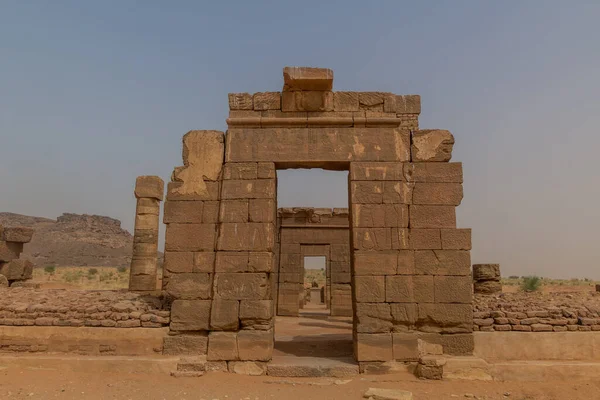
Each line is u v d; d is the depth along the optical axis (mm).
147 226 15820
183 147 9859
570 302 10312
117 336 9156
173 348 8984
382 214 9305
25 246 84625
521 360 8852
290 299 22344
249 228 9328
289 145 9656
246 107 9945
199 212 9555
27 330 9266
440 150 9609
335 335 13156
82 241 91062
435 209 9359
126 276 46344
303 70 9422
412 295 8992
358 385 8000
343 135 9672
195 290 9211
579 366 8539
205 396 7293
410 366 8719
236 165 9617
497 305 9758
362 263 9094
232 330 8992
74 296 10891
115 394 7309
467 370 8492
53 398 7004
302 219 23156
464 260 9133
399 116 9891
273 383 8156
